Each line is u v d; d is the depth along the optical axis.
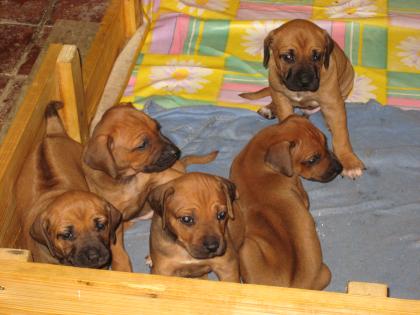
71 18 1.50
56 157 0.96
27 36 1.47
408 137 1.17
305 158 1.00
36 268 0.67
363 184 1.11
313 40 1.05
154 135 0.97
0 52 1.44
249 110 1.21
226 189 0.87
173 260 0.89
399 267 1.01
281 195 0.96
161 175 1.03
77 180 0.96
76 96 1.04
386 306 0.63
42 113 0.99
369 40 1.33
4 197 0.89
